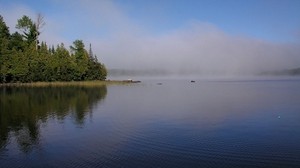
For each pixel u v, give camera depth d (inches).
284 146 1054.4
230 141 1125.7
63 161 929.5
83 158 951.6
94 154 987.9
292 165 869.8
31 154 1002.7
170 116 1674.5
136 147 1057.5
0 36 4397.1
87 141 1147.9
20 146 1095.0
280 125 1412.4
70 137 1211.9
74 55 5452.8
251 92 3410.4
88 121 1540.4
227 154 967.6
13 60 4303.6
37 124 1469.0
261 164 878.4
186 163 887.7
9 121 1545.3
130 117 1649.9
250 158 928.9
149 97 2795.3
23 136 1235.9
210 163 888.9
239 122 1489.9
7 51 4252.0
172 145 1075.3
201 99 2615.7
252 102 2345.0
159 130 1318.9
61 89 3732.8
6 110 1910.7
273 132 1268.5
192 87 4579.2
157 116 1676.9
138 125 1430.9
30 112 1828.2
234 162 895.7
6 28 4581.7
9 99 2522.1
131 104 2234.3
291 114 1718.8
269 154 965.8
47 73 4808.1
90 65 5816.9
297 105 2121.1
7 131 1326.3
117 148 1048.2
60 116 1681.8
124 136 1217.4
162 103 2305.6
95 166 880.3
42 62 4788.4
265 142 1108.5
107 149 1039.0
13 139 1190.9
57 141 1154.0
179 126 1401.3
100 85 4899.1
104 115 1715.1
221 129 1332.4
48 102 2335.1
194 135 1223.5
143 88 4195.4
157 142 1119.0
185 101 2454.5
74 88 3956.7
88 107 2060.8
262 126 1392.7
